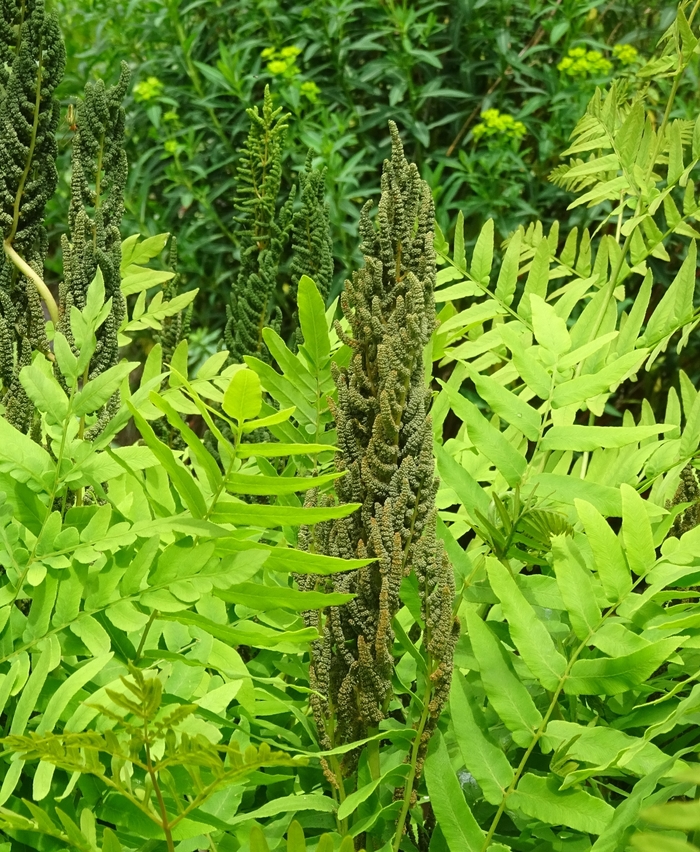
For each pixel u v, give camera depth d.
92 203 0.95
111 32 3.24
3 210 0.95
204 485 0.95
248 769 0.57
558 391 0.88
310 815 0.80
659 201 1.16
